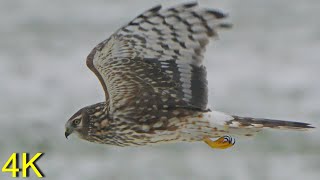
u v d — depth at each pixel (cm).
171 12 920
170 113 998
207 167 1817
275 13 3728
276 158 1878
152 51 951
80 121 1072
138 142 1038
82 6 3897
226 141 1010
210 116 986
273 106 2300
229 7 3894
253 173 1800
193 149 1930
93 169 1798
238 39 3216
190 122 995
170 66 961
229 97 2398
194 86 973
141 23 928
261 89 2472
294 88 2475
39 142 1975
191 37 931
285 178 1772
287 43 3128
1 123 2109
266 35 3306
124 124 1023
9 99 2348
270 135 1983
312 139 1977
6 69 2698
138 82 981
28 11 3809
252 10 3806
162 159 1858
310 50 2988
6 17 3684
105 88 1000
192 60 951
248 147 1936
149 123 1011
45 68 2727
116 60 962
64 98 2377
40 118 2166
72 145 1956
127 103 1005
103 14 3703
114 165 1820
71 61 2827
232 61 2825
